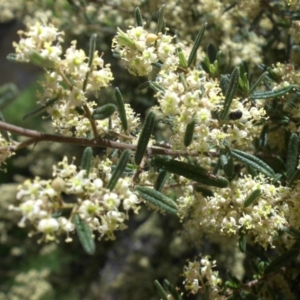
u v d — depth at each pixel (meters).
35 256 0.52
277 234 0.20
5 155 0.16
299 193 0.19
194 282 0.20
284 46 0.30
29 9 0.38
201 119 0.17
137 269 0.41
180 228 0.38
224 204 0.19
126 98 0.38
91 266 0.48
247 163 0.19
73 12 0.35
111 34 0.36
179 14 0.31
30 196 0.14
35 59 0.15
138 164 0.17
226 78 0.20
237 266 0.31
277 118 0.22
